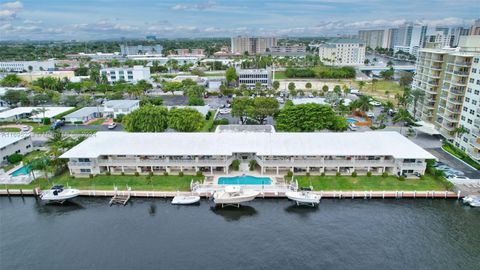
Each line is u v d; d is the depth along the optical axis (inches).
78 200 2637.8
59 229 2246.6
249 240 2110.0
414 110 4537.4
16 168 3127.5
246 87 7239.2
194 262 1902.1
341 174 2930.6
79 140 3410.4
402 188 2672.2
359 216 2370.8
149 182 2824.8
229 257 1947.6
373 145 2982.3
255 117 4429.1
